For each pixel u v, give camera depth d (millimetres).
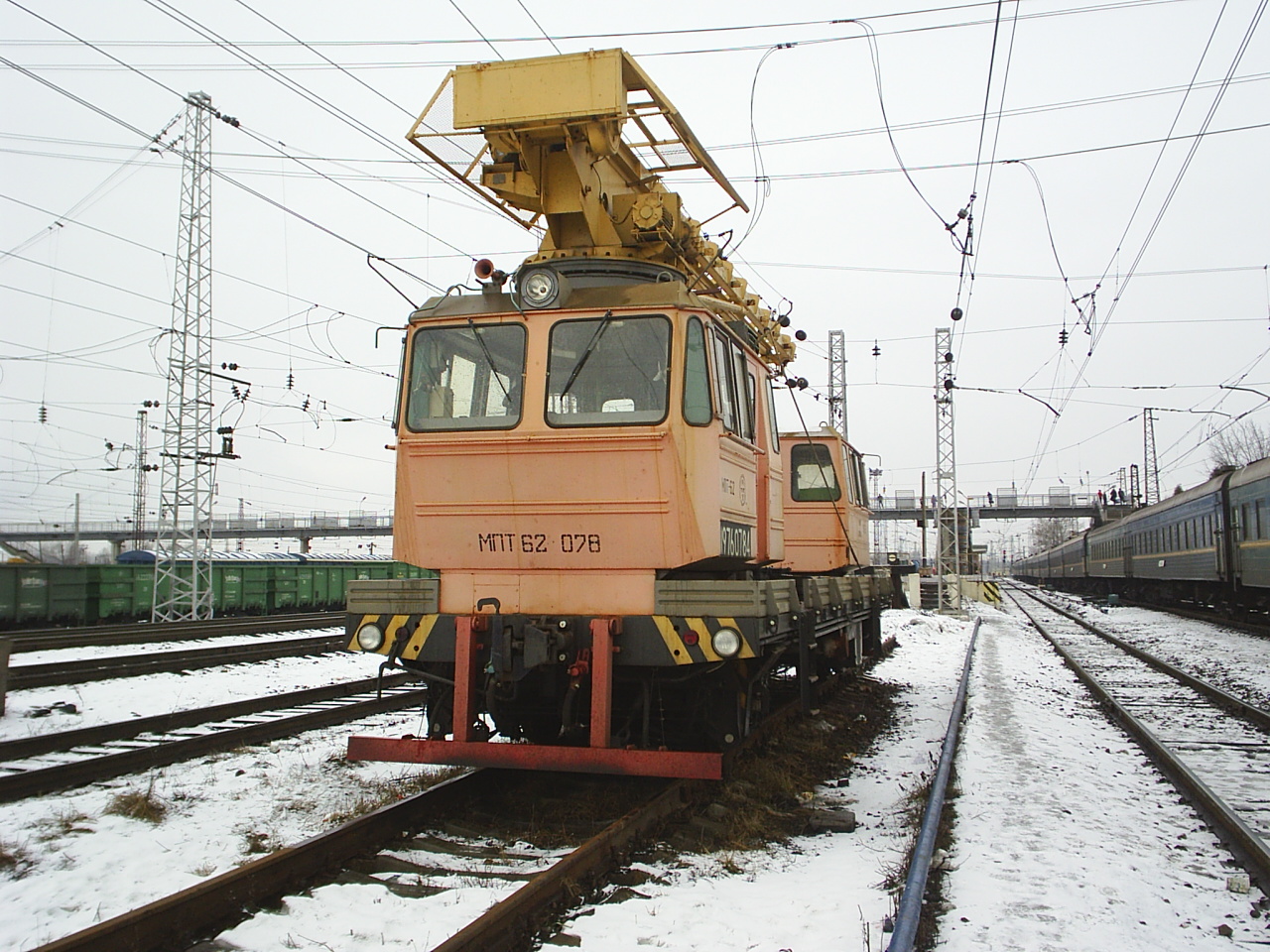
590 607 6684
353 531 75938
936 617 31891
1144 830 6359
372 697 11836
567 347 6828
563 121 7914
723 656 6207
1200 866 5676
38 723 9828
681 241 8742
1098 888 5152
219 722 9969
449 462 6902
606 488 6594
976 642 22375
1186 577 30719
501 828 6230
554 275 6871
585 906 4785
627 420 6590
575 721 7371
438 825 6172
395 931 4418
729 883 5191
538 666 6590
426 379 7141
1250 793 7445
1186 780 7340
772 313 11961
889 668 16703
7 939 4406
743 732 7309
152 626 22391
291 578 31500
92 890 5043
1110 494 73875
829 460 14234
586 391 6734
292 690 12641
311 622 23984
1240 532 25047
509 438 6723
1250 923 4773
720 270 10008
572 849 5777
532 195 8297
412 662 7258
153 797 6762
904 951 3891
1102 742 9469
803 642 8117
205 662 14742
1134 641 21750
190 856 5625
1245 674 15188
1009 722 10523
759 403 8656
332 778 7559
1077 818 6547
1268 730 10133
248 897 4711
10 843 5750
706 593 6344
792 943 4348
